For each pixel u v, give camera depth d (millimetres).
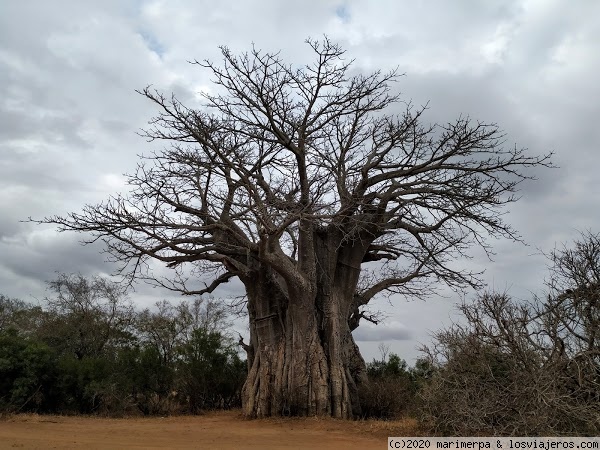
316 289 18062
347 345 18453
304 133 17234
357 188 17734
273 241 15977
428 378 12664
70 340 29188
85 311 30406
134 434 13102
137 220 15750
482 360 10180
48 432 13070
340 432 13648
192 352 22844
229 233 17297
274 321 18406
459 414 10023
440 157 17688
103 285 31406
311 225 17656
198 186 17547
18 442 10852
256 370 18125
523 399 9203
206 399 22328
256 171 17562
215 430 14273
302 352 17219
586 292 10078
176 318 31047
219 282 19531
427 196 17656
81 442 11203
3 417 16406
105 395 20062
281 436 12891
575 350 9602
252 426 15242
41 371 19156
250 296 18953
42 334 28875
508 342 9742
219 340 23391
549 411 8875
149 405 21281
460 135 17219
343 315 18391
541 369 9250
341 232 18500
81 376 19953
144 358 21984
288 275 16828
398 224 18578
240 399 22688
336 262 18625
